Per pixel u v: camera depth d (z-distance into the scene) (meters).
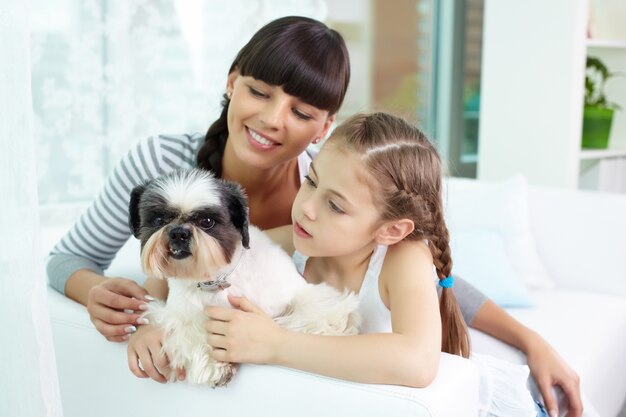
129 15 2.33
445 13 3.90
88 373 1.34
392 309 1.26
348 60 1.56
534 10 3.24
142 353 1.21
